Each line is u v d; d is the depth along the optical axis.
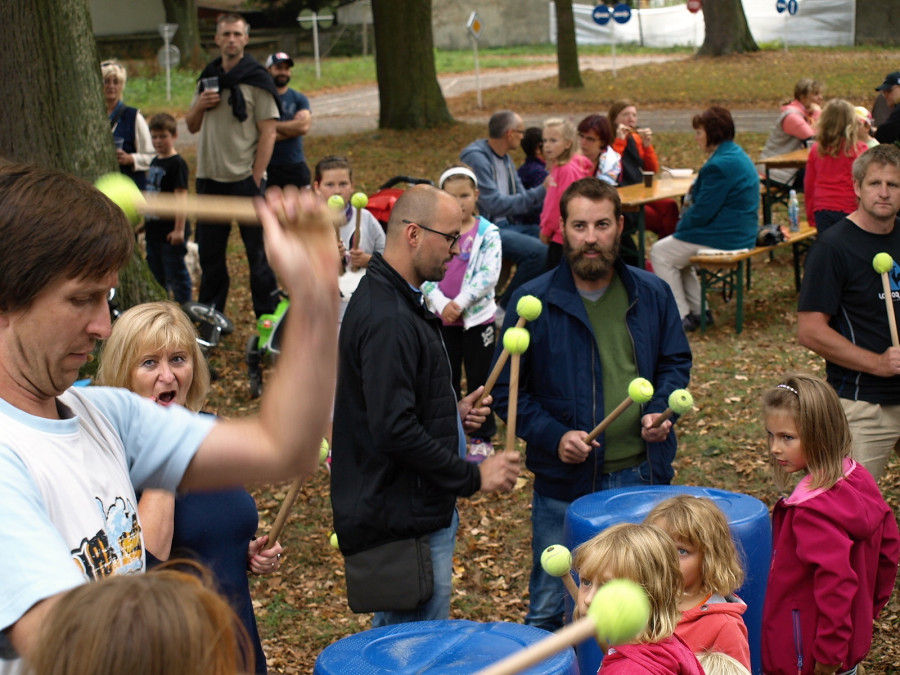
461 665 2.53
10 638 1.35
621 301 4.13
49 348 1.55
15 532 1.41
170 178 8.84
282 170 9.74
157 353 3.22
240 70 8.37
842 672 3.66
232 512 3.11
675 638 2.71
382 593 3.54
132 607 1.12
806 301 4.46
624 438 4.07
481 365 6.67
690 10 30.62
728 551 3.01
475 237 6.59
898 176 4.27
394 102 21.56
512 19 44.19
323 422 1.72
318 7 41.88
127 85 31.42
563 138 8.46
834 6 34.72
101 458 1.68
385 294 3.55
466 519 6.27
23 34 6.73
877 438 4.47
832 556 3.51
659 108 24.11
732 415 7.36
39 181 1.54
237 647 1.23
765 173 11.51
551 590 4.24
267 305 8.84
